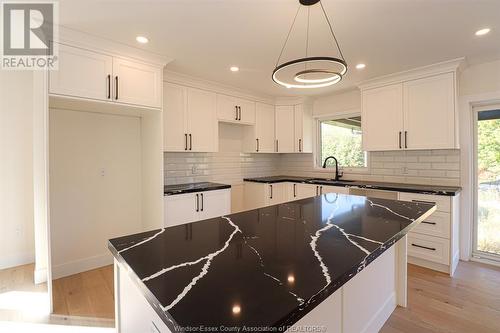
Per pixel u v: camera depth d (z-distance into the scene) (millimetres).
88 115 2822
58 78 2123
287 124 4465
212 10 1860
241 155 4449
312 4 1778
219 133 4133
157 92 2729
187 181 3719
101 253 2928
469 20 2008
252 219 1573
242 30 2150
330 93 4203
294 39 2320
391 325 1886
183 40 2336
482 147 3059
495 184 2982
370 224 1440
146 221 3102
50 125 2590
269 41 2359
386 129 3336
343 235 1246
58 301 2209
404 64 2910
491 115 2998
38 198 2562
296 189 4086
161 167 2812
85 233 2822
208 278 816
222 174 4168
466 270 2779
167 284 777
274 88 3893
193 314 624
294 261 944
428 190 2768
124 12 1888
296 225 1435
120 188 3070
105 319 1967
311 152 4543
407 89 3152
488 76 2854
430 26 2096
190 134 3352
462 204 3031
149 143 3014
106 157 2959
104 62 2367
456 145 2818
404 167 3494
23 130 2953
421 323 1908
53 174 2621
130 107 2592
